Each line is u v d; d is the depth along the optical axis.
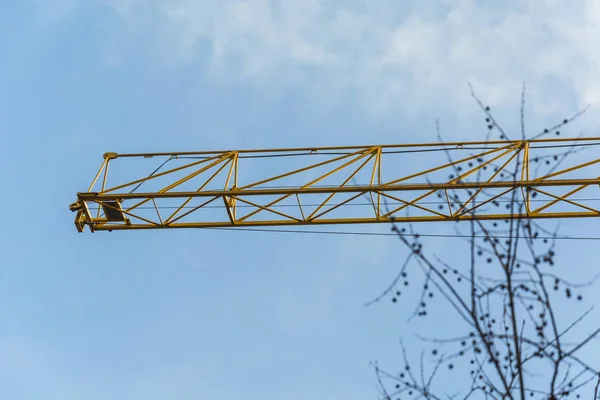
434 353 15.71
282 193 41.38
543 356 15.24
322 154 43.22
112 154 43.66
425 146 42.06
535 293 15.66
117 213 42.25
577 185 39.50
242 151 43.53
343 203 41.34
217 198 41.81
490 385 15.34
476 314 15.45
